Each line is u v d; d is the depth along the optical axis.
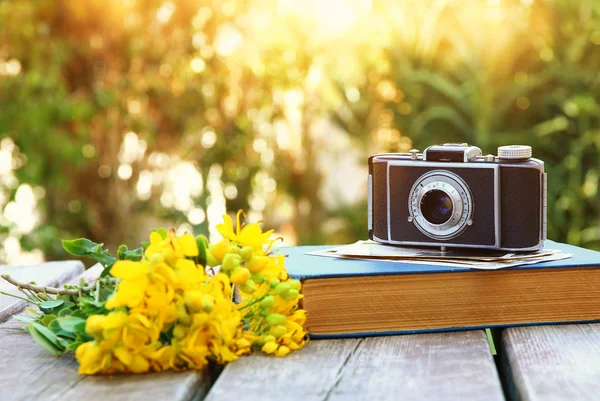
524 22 4.79
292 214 5.39
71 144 4.70
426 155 1.40
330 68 5.13
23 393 1.00
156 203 5.04
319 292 1.23
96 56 4.80
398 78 4.95
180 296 1.06
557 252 1.38
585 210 4.80
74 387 1.01
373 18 5.06
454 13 4.86
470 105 4.79
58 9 4.69
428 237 1.40
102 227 5.03
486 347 1.16
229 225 1.22
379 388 1.00
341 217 5.12
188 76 4.93
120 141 4.96
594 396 0.95
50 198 4.97
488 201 1.36
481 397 0.96
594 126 4.77
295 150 5.23
